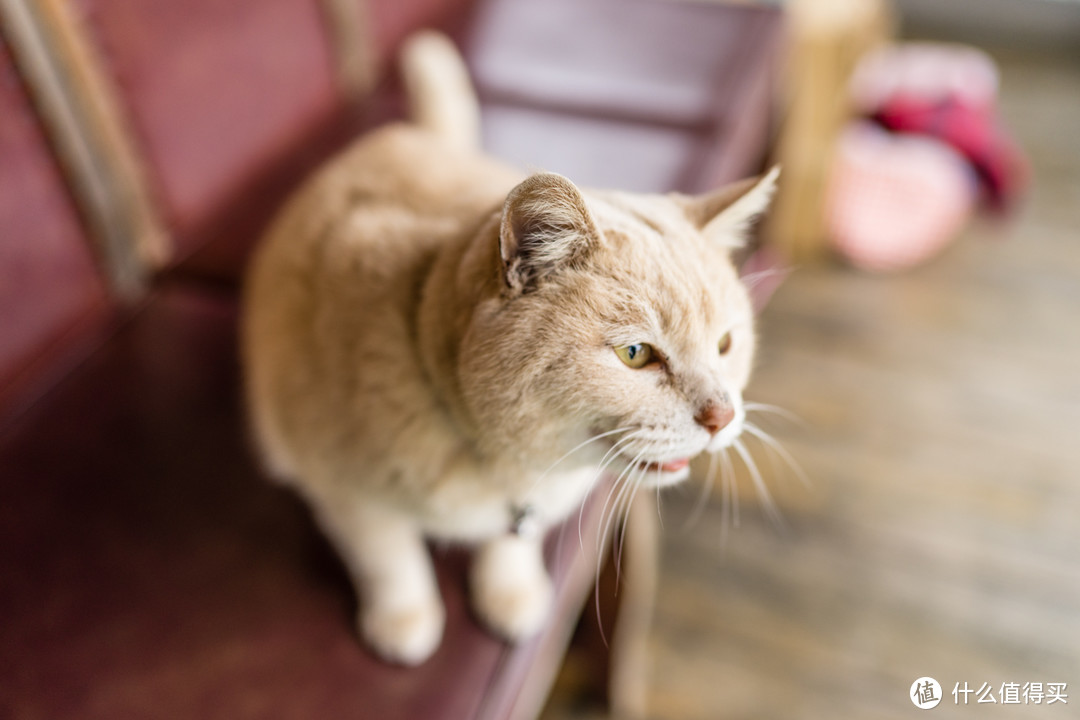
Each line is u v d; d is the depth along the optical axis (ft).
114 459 1.98
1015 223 4.17
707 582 2.85
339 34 2.82
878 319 3.74
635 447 1.54
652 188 2.51
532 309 1.50
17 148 2.01
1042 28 5.49
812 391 3.43
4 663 1.71
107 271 2.26
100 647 1.73
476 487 1.68
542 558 1.93
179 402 2.08
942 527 2.97
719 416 1.53
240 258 2.38
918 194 3.68
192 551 1.86
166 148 2.33
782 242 4.01
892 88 4.15
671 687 2.63
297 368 1.72
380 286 1.68
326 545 1.88
